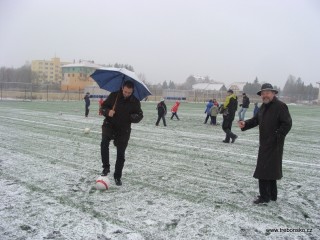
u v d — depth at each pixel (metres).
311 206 5.57
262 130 5.45
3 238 4.04
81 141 11.12
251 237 4.34
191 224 4.66
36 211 4.87
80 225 4.47
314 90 120.88
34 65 137.25
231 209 5.29
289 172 8.05
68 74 95.38
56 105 35.22
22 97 51.22
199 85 135.38
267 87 5.35
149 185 6.37
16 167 7.28
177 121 21.28
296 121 25.80
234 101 12.22
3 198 5.35
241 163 8.73
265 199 5.61
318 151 11.46
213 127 18.30
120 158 6.20
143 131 15.07
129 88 5.89
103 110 5.99
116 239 4.12
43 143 10.45
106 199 5.48
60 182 6.30
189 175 7.26
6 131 12.92
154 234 4.30
